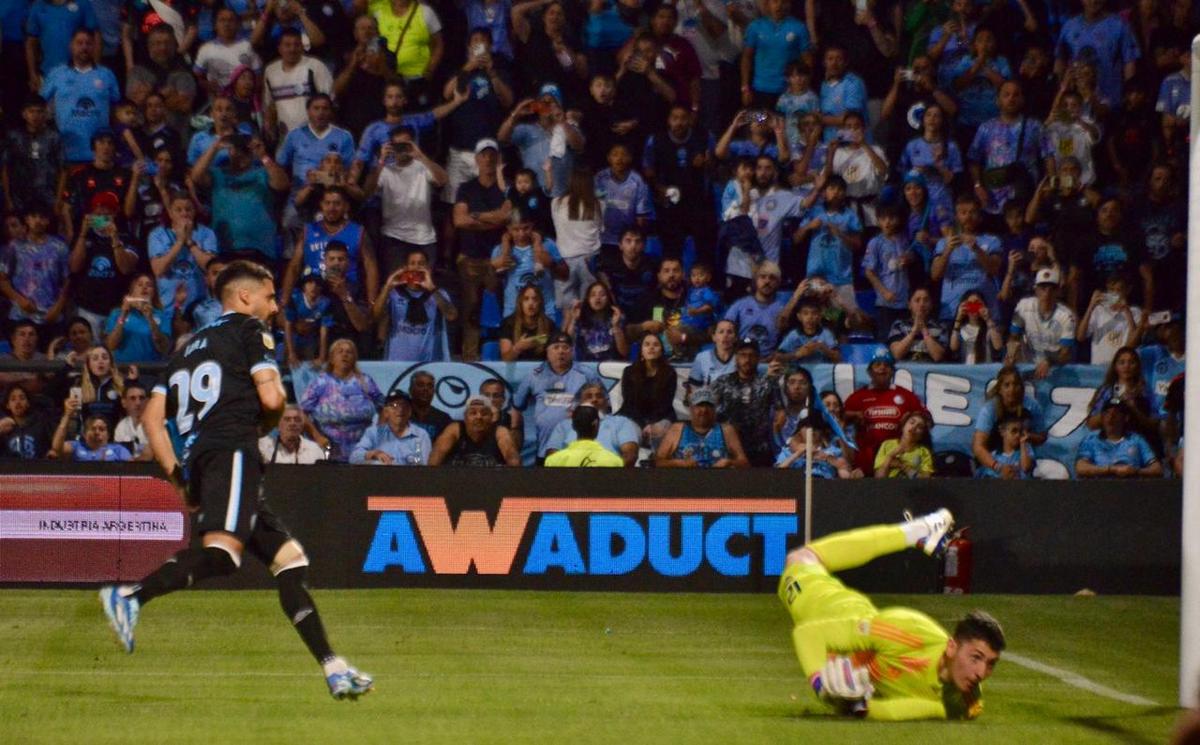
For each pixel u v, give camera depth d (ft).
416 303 156.04
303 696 71.00
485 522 125.39
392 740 57.67
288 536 65.05
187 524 122.11
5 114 165.99
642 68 169.99
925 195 165.99
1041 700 73.82
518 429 149.18
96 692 71.31
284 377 151.43
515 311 157.38
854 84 171.22
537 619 107.04
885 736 59.36
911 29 175.11
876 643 64.08
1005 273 163.22
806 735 59.31
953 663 62.90
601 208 164.45
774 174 165.78
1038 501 129.59
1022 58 176.35
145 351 153.69
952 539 127.85
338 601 114.93
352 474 124.36
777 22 173.17
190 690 72.54
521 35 171.83
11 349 153.58
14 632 95.40
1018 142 169.17
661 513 126.52
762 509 127.13
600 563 126.21
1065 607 119.24
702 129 170.50
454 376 149.48
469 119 167.32
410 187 162.30
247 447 62.90
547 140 165.37
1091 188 169.07
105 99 163.73
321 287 154.51
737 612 112.98
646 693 74.49
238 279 65.67
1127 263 164.04
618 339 155.53
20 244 156.15
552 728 61.11
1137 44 172.35
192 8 169.07
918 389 152.46
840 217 165.17
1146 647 98.02
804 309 156.15
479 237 162.20
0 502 121.49
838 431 143.43
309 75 166.71
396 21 169.48
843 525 128.16
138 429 140.46
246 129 164.14
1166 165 166.09
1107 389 152.56
